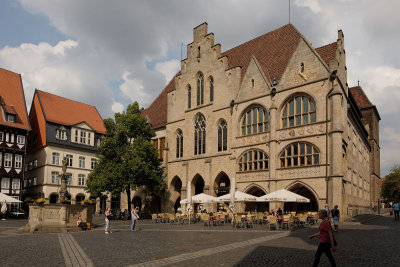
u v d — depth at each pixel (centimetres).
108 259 1539
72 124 6812
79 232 2956
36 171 6681
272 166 4175
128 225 3762
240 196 3709
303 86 4059
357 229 2766
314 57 4012
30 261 1510
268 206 4562
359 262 1397
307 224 3259
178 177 5562
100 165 4969
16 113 6197
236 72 4891
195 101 5469
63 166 3425
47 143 6388
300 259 1470
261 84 4503
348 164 4272
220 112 4994
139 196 6159
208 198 3944
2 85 6488
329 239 1170
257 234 2508
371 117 8050
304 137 3956
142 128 5103
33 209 3116
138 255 1633
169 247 1886
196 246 1906
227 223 3838
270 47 5109
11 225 3850
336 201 3575
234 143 4709
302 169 3916
